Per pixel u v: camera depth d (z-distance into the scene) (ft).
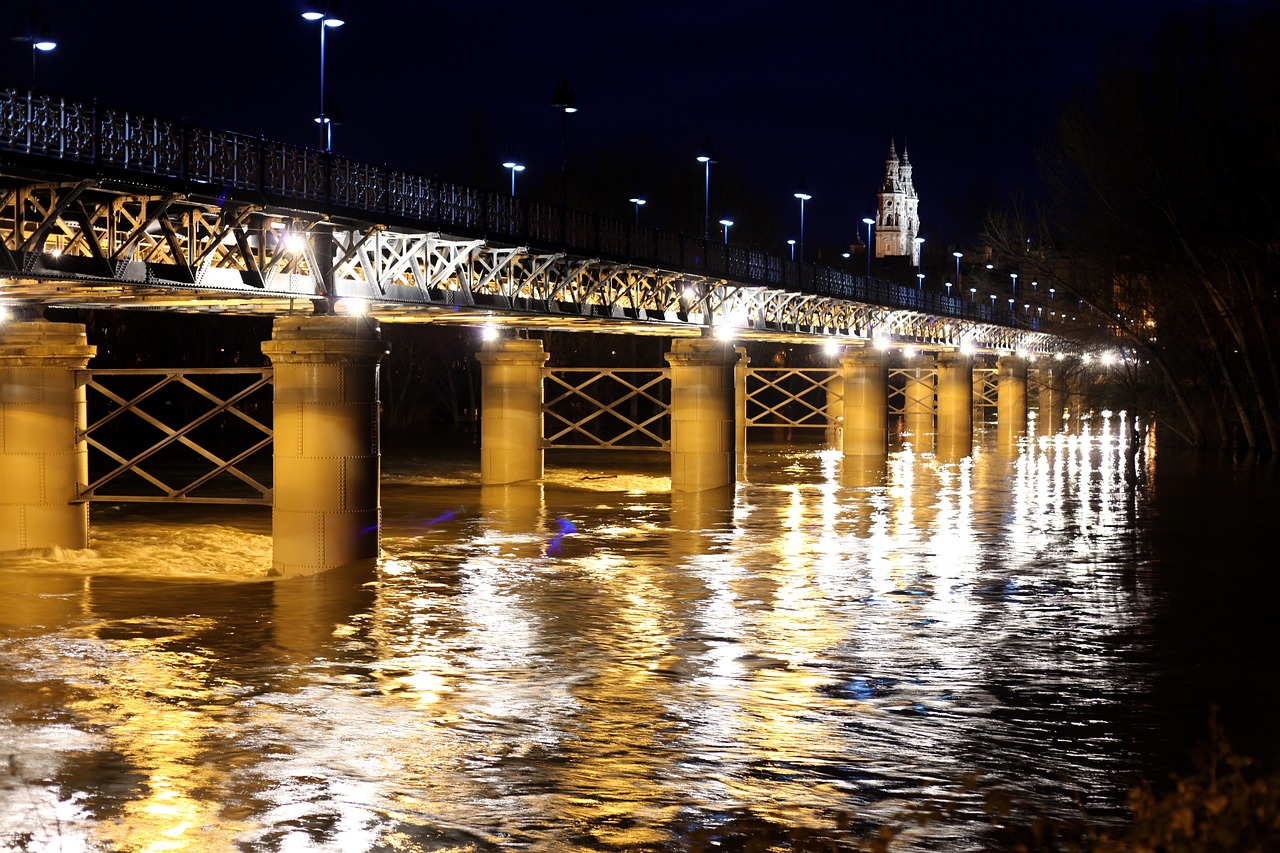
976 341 263.08
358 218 85.35
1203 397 265.13
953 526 119.75
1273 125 207.10
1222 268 231.09
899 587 84.33
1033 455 231.50
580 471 178.09
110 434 248.11
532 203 109.60
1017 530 116.98
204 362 264.93
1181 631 70.13
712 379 152.56
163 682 56.18
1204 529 118.32
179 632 66.74
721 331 156.35
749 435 295.69
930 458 223.71
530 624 70.33
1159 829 26.12
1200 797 26.55
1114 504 141.38
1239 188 215.92
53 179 64.80
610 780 43.86
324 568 84.64
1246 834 25.66
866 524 120.47
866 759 46.55
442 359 311.27
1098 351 276.21
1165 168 219.82
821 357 345.51
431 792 42.42
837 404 249.34
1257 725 51.57
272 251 84.07
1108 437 299.79
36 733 48.26
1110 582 87.10
